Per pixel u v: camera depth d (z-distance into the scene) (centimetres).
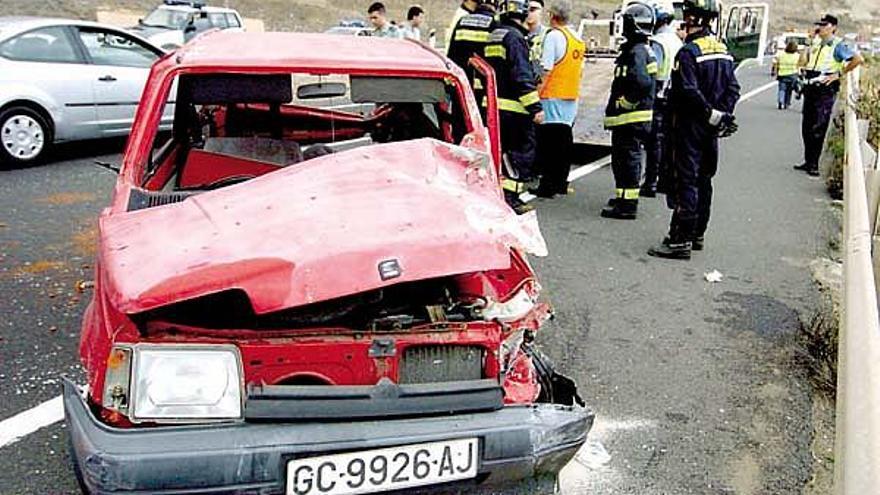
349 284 229
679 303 526
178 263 231
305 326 257
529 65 664
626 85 689
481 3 739
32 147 817
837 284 578
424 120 422
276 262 228
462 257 240
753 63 2847
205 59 347
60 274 516
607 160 982
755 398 401
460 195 271
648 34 691
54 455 323
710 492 321
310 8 3881
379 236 239
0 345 414
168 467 215
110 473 212
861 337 282
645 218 732
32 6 2769
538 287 287
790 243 679
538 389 288
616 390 402
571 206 763
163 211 279
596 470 332
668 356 444
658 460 342
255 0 3744
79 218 643
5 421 346
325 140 452
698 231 637
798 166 1031
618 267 592
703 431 368
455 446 238
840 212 795
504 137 678
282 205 261
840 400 297
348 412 232
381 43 406
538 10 794
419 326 262
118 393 231
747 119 1528
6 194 707
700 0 580
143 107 338
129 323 234
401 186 271
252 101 356
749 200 830
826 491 325
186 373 231
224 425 225
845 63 1099
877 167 614
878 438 209
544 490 258
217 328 256
